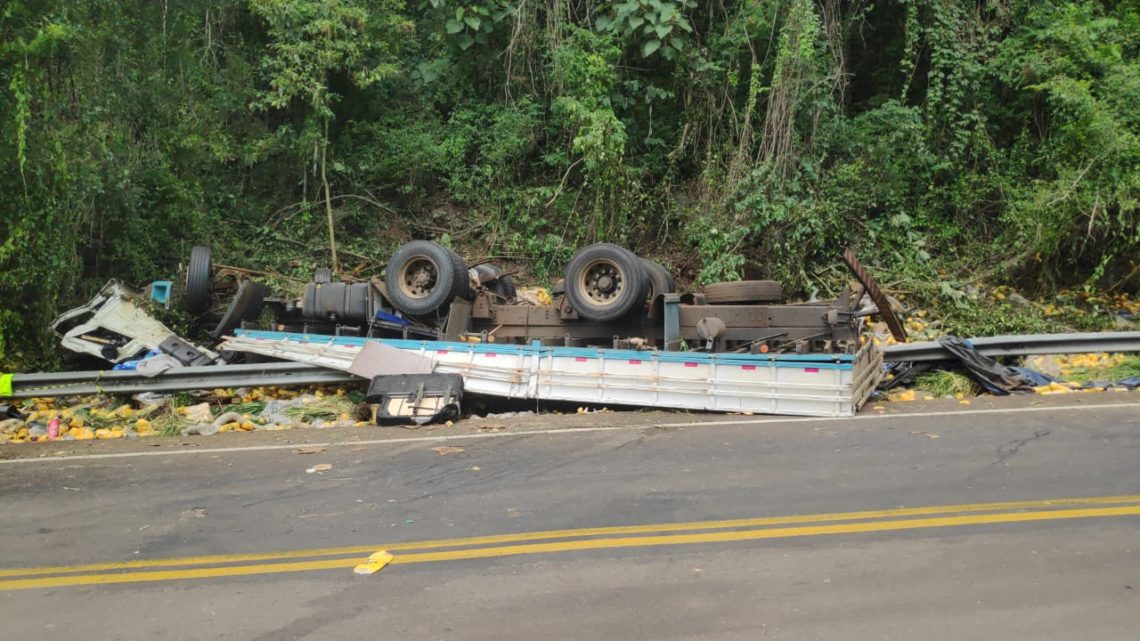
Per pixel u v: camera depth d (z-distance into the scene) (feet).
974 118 50.55
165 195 47.09
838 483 22.52
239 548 19.29
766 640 14.34
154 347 38.45
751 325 35.14
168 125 47.34
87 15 40.86
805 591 16.14
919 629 14.58
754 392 31.55
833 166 51.13
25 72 36.04
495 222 53.21
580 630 14.85
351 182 54.49
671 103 54.34
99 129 42.27
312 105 50.55
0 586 17.61
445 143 54.03
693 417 31.45
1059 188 45.78
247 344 39.04
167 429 32.42
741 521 19.88
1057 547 17.84
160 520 21.39
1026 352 37.93
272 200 54.03
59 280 40.06
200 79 49.88
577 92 50.78
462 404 34.86
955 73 50.85
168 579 17.67
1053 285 47.98
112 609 16.33
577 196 52.06
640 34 52.24
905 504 20.71
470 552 18.54
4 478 25.72
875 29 55.83
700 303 36.76
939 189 51.11
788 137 48.67
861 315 36.11
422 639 14.70
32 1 36.55
